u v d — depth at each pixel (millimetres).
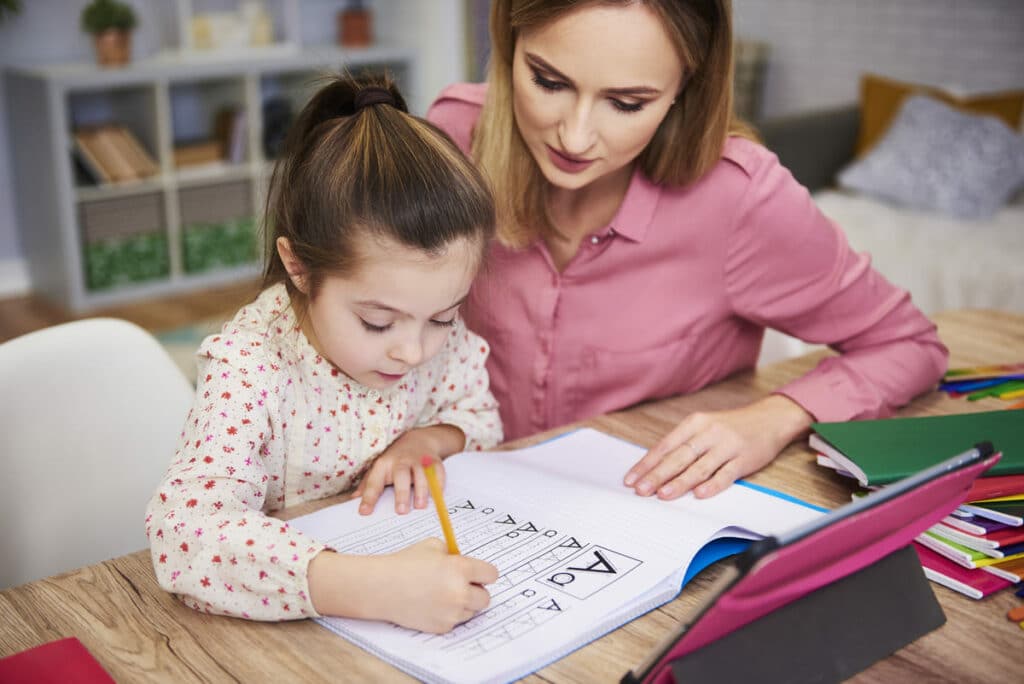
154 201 4027
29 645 750
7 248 4105
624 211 1239
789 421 1101
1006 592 833
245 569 773
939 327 1505
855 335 1253
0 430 1060
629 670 691
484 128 1203
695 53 1033
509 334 1343
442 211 843
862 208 3373
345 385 1016
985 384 1275
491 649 726
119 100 4203
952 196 3287
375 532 892
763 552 588
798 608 699
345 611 759
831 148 3771
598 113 1027
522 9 1007
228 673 717
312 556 771
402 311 858
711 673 646
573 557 839
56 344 1117
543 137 1074
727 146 1229
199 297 4059
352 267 843
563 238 1298
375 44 4887
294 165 959
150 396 1172
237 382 925
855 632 725
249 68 4164
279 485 1020
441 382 1127
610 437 1125
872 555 727
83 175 3906
